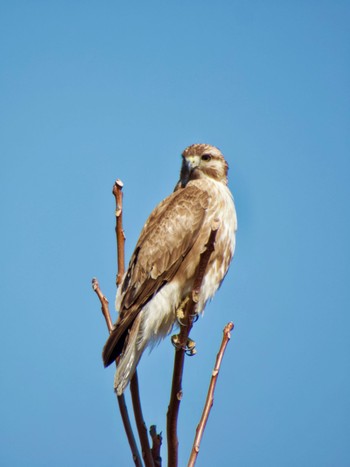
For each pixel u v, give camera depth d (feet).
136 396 24.99
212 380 24.35
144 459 24.04
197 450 22.93
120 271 27.30
